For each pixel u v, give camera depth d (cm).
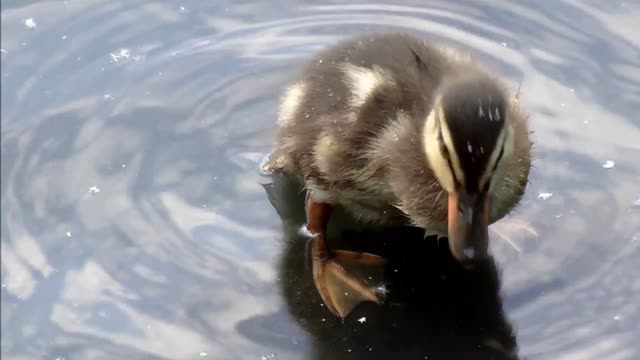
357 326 582
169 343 581
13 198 677
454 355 562
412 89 601
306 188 650
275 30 785
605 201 639
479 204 549
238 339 580
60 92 746
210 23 794
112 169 689
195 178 680
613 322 570
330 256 621
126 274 624
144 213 659
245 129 712
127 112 728
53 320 603
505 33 767
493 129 540
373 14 794
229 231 646
